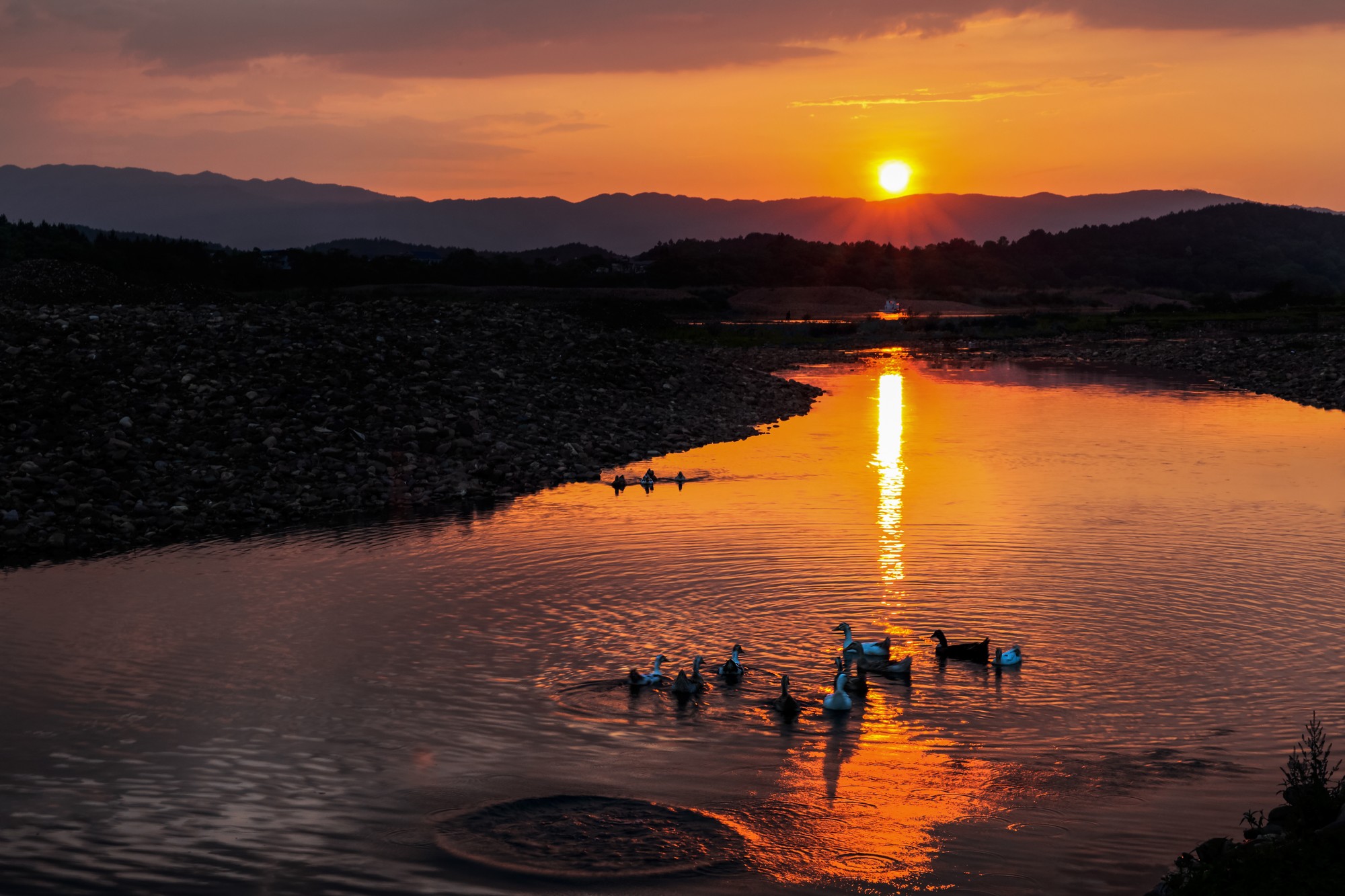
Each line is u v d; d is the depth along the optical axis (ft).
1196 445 164.14
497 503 124.98
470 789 53.31
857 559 96.84
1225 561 94.99
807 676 69.05
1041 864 45.85
